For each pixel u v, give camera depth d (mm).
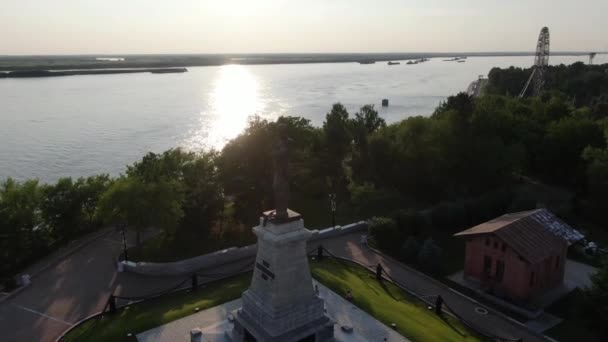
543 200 68250
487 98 94688
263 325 29469
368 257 51156
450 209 59469
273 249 28797
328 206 67750
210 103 191250
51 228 53938
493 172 67750
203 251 51594
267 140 57750
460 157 68625
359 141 73125
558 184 78562
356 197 61375
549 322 40250
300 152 65750
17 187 52531
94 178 60688
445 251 54281
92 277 44938
